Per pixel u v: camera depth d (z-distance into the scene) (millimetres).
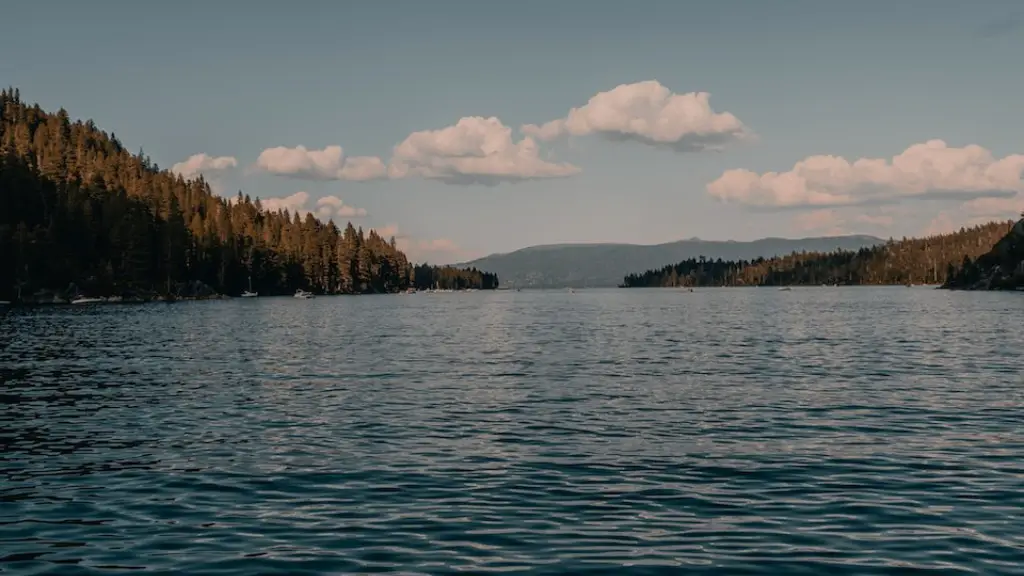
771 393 36625
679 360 52625
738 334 79188
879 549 15250
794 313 129750
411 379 43000
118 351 60750
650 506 18281
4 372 46375
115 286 195125
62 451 24625
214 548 15672
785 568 14312
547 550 15352
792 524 16859
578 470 21781
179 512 18141
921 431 26953
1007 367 46094
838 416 30203
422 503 18688
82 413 31875
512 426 28562
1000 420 28891
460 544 15750
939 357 52406
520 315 135625
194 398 36000
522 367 48938
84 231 195625
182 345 66938
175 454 24156
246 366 49938
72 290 181125
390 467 22312
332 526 17000
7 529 16969
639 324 101500
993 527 16453
